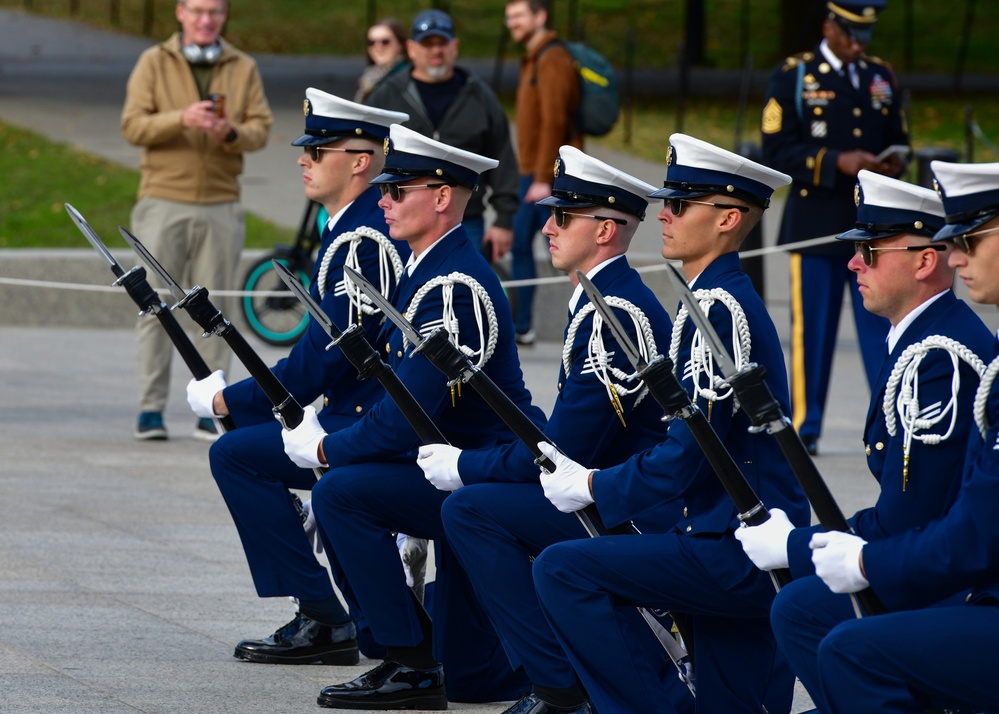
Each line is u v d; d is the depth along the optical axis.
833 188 22.52
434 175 12.48
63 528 17.61
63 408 24.95
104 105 52.62
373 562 12.31
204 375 13.54
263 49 69.50
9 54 63.91
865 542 9.08
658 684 10.56
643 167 46.38
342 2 76.94
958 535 8.63
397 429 12.16
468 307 12.34
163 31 71.62
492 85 60.09
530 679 11.52
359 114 13.77
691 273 10.95
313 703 12.29
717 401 10.36
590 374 11.23
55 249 36.03
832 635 8.98
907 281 9.70
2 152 44.31
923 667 8.75
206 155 22.80
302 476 13.47
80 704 11.83
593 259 11.51
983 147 52.34
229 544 17.28
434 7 73.75
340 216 13.84
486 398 10.88
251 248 36.31
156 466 21.12
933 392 9.41
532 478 11.46
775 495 10.52
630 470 10.45
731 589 10.34
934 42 73.06
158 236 22.75
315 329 13.45
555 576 10.55
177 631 14.05
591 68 28.03
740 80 64.94
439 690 12.45
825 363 22.86
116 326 33.75
